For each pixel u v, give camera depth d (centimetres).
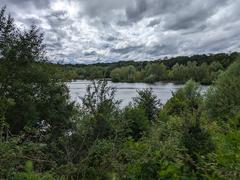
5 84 1333
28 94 1353
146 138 668
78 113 816
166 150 511
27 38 1409
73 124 769
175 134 572
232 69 1562
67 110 1260
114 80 6556
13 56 1362
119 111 897
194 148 531
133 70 9300
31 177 439
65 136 722
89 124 757
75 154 671
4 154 442
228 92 1298
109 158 577
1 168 435
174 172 476
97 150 635
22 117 1232
